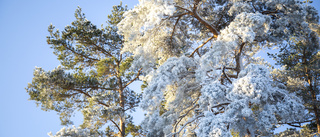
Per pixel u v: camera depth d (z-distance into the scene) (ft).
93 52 67.72
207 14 48.16
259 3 43.88
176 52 48.91
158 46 47.26
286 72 61.16
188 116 42.39
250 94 27.76
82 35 64.03
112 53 68.23
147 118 38.55
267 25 35.99
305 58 61.57
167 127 36.09
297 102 30.07
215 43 33.73
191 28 50.16
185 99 40.70
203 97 30.14
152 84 35.06
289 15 41.75
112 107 52.65
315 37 50.72
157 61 49.60
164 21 42.09
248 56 49.98
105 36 64.95
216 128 25.82
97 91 64.08
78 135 51.03
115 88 63.98
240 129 29.37
